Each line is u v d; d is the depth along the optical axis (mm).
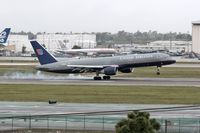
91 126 184750
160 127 168750
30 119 187875
